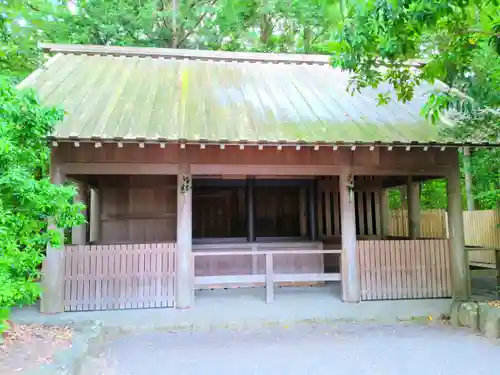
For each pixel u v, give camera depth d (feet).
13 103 12.15
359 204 32.12
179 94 24.53
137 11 47.03
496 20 16.85
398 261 22.98
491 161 31.42
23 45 19.47
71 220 13.70
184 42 48.49
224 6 42.88
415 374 13.32
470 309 18.97
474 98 18.54
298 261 27.50
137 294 20.89
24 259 12.78
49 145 18.13
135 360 14.73
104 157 20.71
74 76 25.48
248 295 23.88
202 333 18.20
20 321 16.88
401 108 25.52
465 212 39.96
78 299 20.42
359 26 16.75
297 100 25.46
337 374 13.35
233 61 31.68
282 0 45.62
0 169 12.01
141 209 27.76
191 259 21.18
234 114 22.36
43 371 10.62
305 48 48.52
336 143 19.83
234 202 28.35
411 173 23.09
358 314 20.21
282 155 22.27
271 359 14.82
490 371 13.55
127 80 25.85
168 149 21.33
